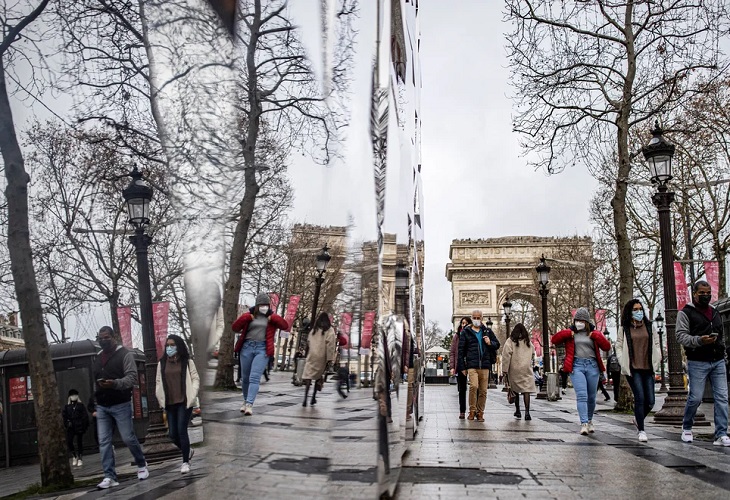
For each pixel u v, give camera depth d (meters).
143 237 4.65
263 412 2.26
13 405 9.57
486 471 6.62
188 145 2.33
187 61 2.34
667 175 14.99
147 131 3.21
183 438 3.97
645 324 10.56
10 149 4.18
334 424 2.49
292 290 2.37
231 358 2.24
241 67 2.30
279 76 2.36
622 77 20.81
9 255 5.16
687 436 9.97
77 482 6.42
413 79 8.27
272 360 2.29
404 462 7.23
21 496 6.12
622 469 6.84
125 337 5.54
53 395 6.37
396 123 5.10
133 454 6.13
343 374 2.63
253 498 2.22
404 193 6.19
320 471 2.38
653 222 36.00
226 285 2.25
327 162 2.50
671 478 6.25
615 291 47.25
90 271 5.14
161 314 4.13
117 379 5.98
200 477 2.28
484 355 14.59
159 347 4.21
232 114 2.29
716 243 30.56
